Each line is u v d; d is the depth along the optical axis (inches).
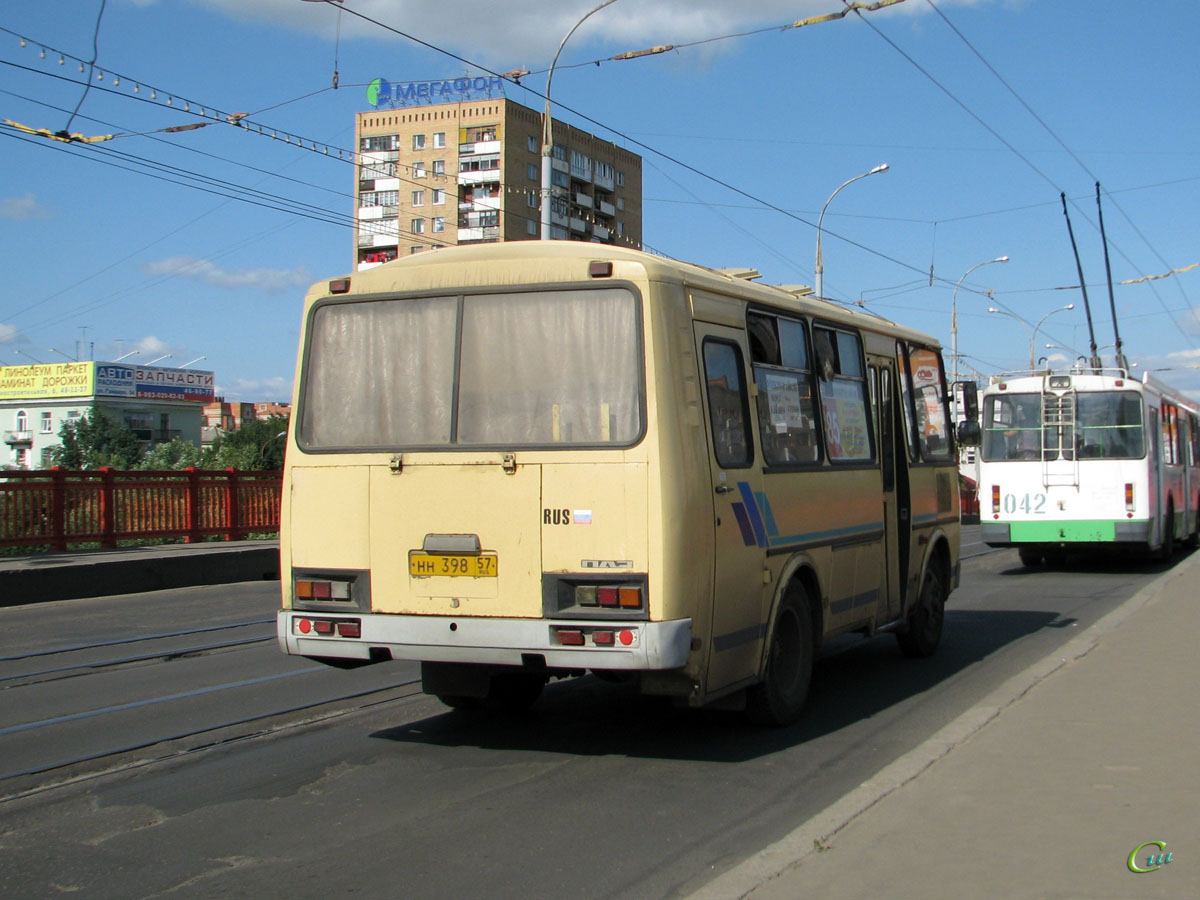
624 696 353.4
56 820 228.4
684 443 251.4
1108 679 327.3
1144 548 780.0
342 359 279.1
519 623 251.9
